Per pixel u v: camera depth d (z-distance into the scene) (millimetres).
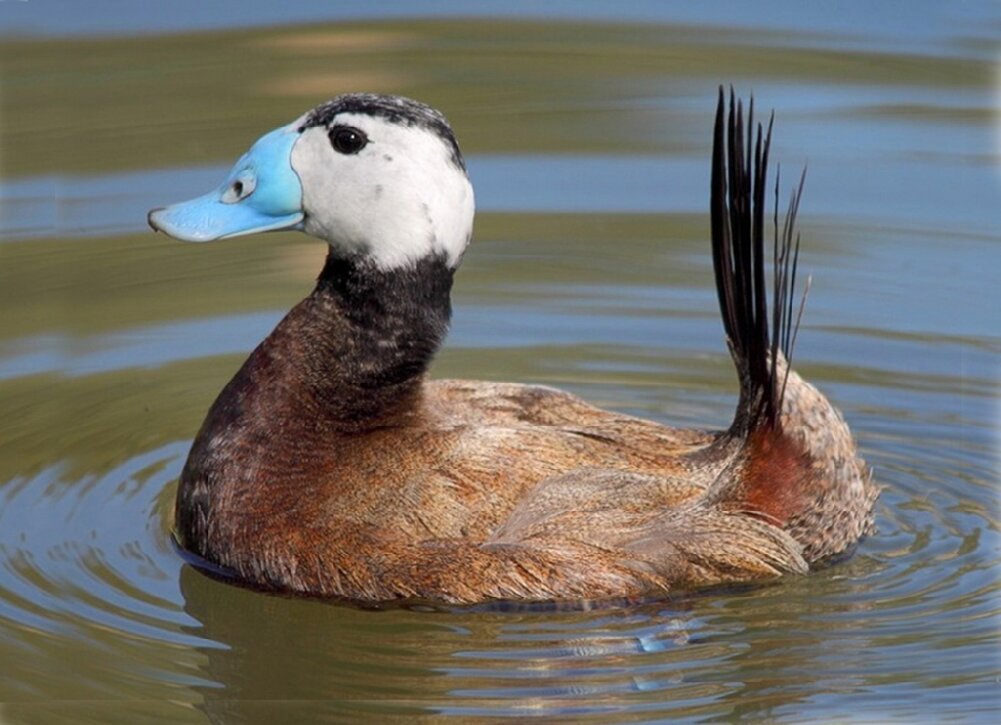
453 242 10031
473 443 9906
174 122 16188
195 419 12422
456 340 13469
